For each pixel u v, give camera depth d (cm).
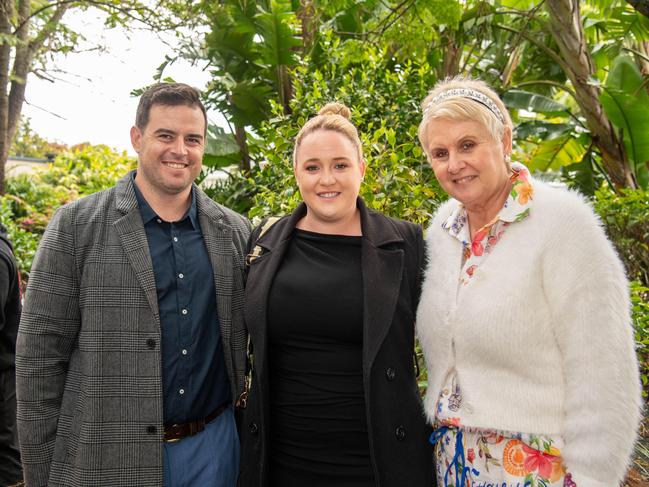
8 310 309
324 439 177
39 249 195
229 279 210
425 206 340
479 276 165
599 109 739
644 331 337
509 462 158
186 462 197
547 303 157
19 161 1931
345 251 192
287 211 340
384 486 171
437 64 704
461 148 167
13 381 313
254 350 184
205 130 210
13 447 312
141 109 201
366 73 472
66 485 185
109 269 193
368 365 172
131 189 206
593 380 146
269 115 643
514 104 791
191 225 210
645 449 323
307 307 180
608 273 149
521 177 168
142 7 834
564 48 697
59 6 1062
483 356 163
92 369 187
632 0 440
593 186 827
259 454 181
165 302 198
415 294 192
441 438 177
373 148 329
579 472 147
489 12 687
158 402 190
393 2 632
